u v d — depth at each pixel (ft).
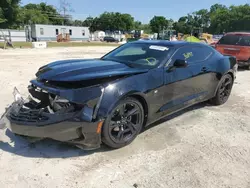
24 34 148.36
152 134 12.28
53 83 9.93
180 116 14.97
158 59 12.42
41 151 10.29
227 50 32.71
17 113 9.82
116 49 15.11
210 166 9.69
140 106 11.04
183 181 8.73
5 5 95.09
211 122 14.16
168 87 12.34
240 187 8.50
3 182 8.32
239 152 10.84
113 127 10.19
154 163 9.76
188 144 11.41
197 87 14.57
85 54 54.44
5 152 10.11
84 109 9.22
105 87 9.70
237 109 16.65
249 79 27.58
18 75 26.25
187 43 14.29
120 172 9.12
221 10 333.21
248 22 271.49
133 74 10.80
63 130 9.16
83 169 9.21
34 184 8.30
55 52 59.88
